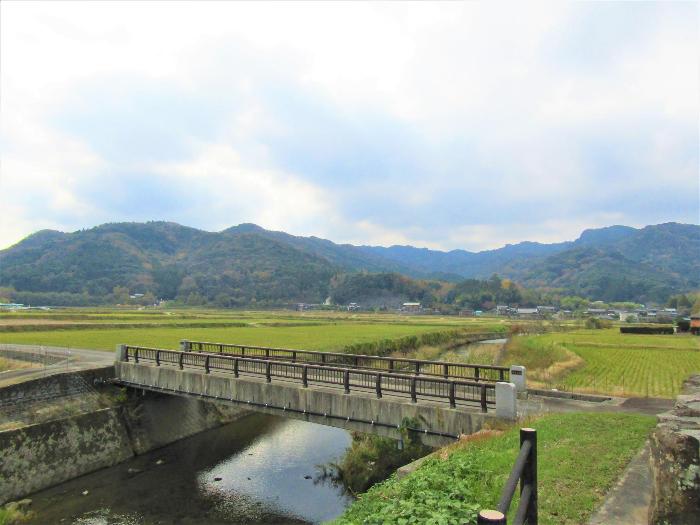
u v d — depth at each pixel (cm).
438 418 1591
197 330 6162
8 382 2370
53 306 15838
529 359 4456
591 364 3528
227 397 2219
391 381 2048
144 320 7306
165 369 2531
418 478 927
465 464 985
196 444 2720
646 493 858
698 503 582
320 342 4653
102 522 1802
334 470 2258
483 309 18962
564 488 888
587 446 1125
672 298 18038
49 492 2077
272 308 18512
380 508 842
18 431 2083
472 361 3972
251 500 1983
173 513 1872
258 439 2812
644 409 1623
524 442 502
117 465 2395
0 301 14462
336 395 1834
